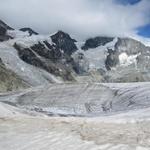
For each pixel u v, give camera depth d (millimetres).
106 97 110875
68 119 29750
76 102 113375
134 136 19891
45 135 20156
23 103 119312
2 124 23828
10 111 42906
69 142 18406
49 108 107438
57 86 131875
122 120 29969
